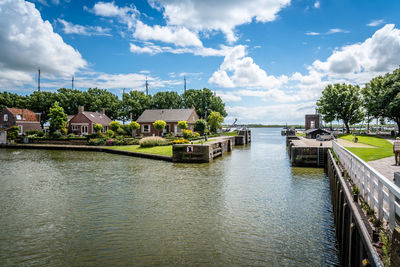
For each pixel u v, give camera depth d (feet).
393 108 148.87
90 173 80.02
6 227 39.81
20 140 175.42
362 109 208.33
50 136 178.81
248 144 201.05
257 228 38.83
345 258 27.73
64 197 54.80
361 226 20.58
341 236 30.91
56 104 183.93
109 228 39.11
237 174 77.66
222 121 233.35
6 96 243.81
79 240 35.42
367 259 18.16
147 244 34.09
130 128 196.03
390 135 161.89
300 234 36.83
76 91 262.26
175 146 101.65
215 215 44.04
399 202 19.70
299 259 30.40
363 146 94.43
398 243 13.52
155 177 73.77
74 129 208.03
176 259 30.48
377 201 21.62
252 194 56.18
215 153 114.73
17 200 53.06
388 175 40.65
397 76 163.43
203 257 30.86
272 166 91.97
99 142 155.12
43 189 61.26
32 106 238.89
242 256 31.04
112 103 260.83
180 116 202.18
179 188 61.41
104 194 56.75
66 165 95.25
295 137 171.53
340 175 40.42
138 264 29.50
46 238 36.09
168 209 47.09
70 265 29.53
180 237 35.99
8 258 31.01
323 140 138.51
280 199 52.65
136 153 119.14
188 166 92.58
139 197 54.34
